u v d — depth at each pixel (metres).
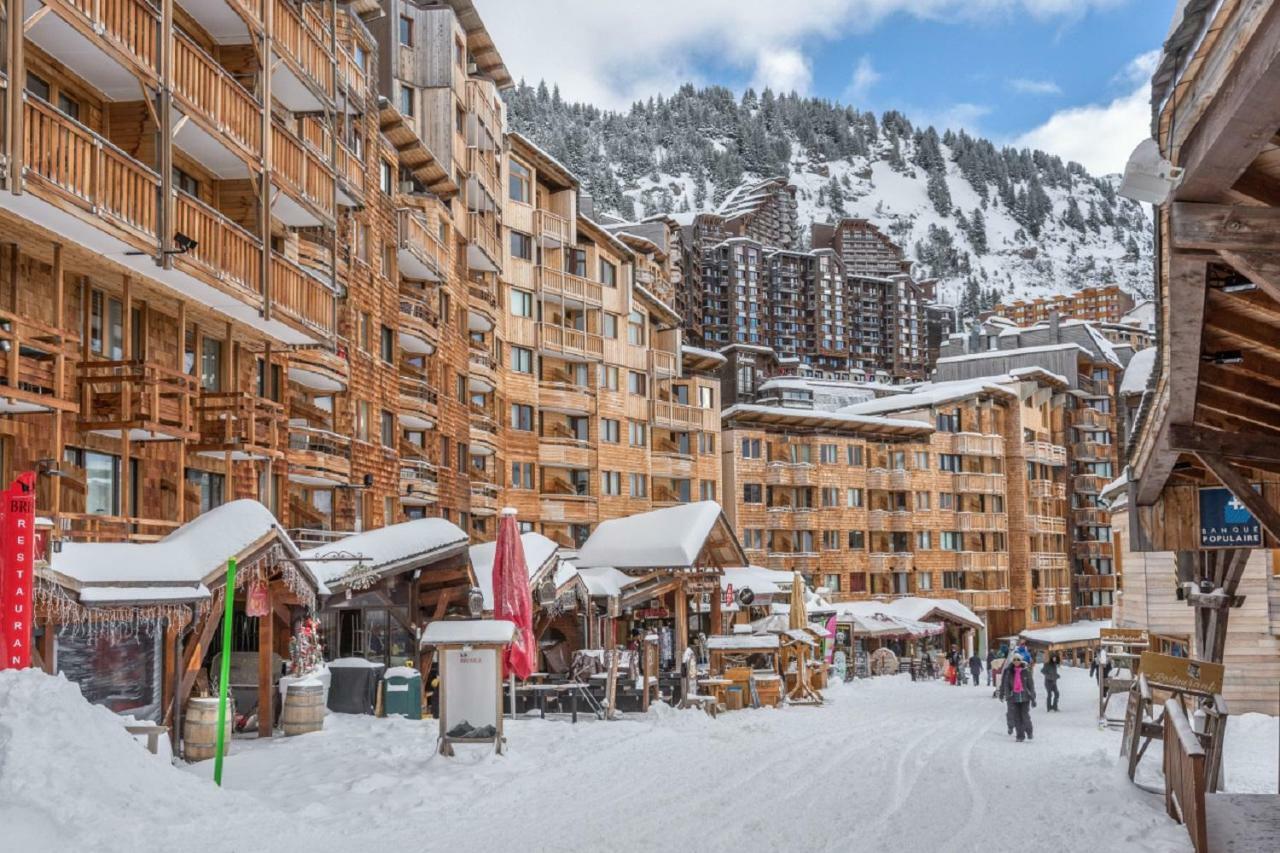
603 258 62.75
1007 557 88.44
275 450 24.81
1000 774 17.55
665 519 36.91
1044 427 96.19
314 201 26.97
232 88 22.52
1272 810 12.95
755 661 38.81
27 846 10.22
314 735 20.52
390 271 39.75
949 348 119.00
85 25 17.77
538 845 11.60
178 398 22.05
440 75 46.44
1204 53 5.79
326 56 28.62
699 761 18.75
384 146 40.50
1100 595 101.69
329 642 29.38
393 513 39.34
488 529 53.59
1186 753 11.03
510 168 56.41
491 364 52.12
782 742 22.11
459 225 47.66
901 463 82.50
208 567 17.69
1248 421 13.63
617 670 29.97
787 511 75.38
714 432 70.56
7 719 11.54
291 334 25.55
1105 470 104.00
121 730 12.55
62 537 17.30
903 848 11.47
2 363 16.86
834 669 51.06
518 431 55.25
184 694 17.86
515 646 21.75
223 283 21.30
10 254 18.61
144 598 16.12
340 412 35.00
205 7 23.53
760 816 13.40
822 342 196.38
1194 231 6.75
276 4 25.45
